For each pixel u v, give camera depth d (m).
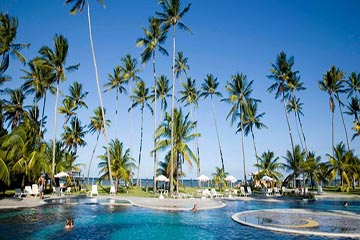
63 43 37.69
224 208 24.02
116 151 42.00
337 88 53.81
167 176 46.41
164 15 34.94
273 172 50.81
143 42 37.47
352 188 56.47
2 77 31.64
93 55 35.06
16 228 14.05
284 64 47.53
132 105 50.09
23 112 42.31
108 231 13.81
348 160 48.34
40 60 36.62
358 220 17.25
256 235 13.15
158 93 47.78
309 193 37.00
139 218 17.75
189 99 52.41
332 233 13.09
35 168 31.12
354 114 57.34
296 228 14.46
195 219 17.61
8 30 31.39
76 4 33.97
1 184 31.25
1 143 28.50
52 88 41.72
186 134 34.84
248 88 49.03
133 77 48.59
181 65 50.47
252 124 53.56
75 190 44.31
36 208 21.84
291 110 56.62
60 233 13.10
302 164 40.88
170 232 13.83
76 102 50.69
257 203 29.23
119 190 42.47
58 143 43.28
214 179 55.38
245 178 48.66
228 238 12.58
